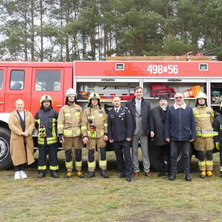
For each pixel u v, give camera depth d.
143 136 5.63
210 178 5.49
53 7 27.17
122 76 5.99
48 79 6.09
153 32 21.53
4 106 6.04
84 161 7.59
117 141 5.43
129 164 5.37
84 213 3.61
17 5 26.11
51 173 5.66
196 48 20.73
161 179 5.42
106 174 5.58
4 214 3.62
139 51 20.92
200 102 5.52
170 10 22.88
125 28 20.17
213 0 19.39
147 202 4.00
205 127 5.54
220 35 20.83
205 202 4.01
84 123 5.47
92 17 24.00
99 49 27.84
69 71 6.07
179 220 3.37
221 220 3.37
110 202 4.01
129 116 5.37
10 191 4.65
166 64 6.02
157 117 5.53
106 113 6.20
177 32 22.34
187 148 5.36
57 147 5.73
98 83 6.23
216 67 6.04
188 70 6.02
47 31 22.58
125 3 21.98
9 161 5.99
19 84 6.09
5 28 23.06
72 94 5.45
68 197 4.27
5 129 6.00
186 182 5.17
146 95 6.27
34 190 4.69
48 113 5.63
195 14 20.28
